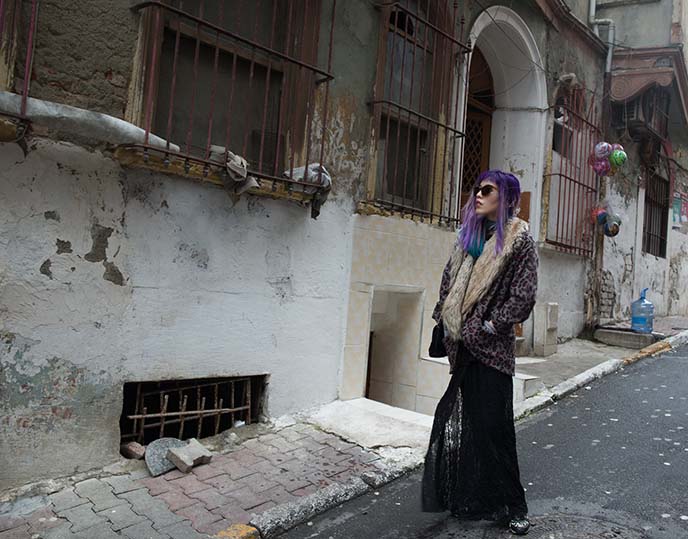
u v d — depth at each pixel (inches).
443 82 229.3
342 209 189.3
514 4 281.6
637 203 427.5
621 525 119.0
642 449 165.6
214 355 156.0
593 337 353.1
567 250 330.6
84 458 132.6
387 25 200.5
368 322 198.5
